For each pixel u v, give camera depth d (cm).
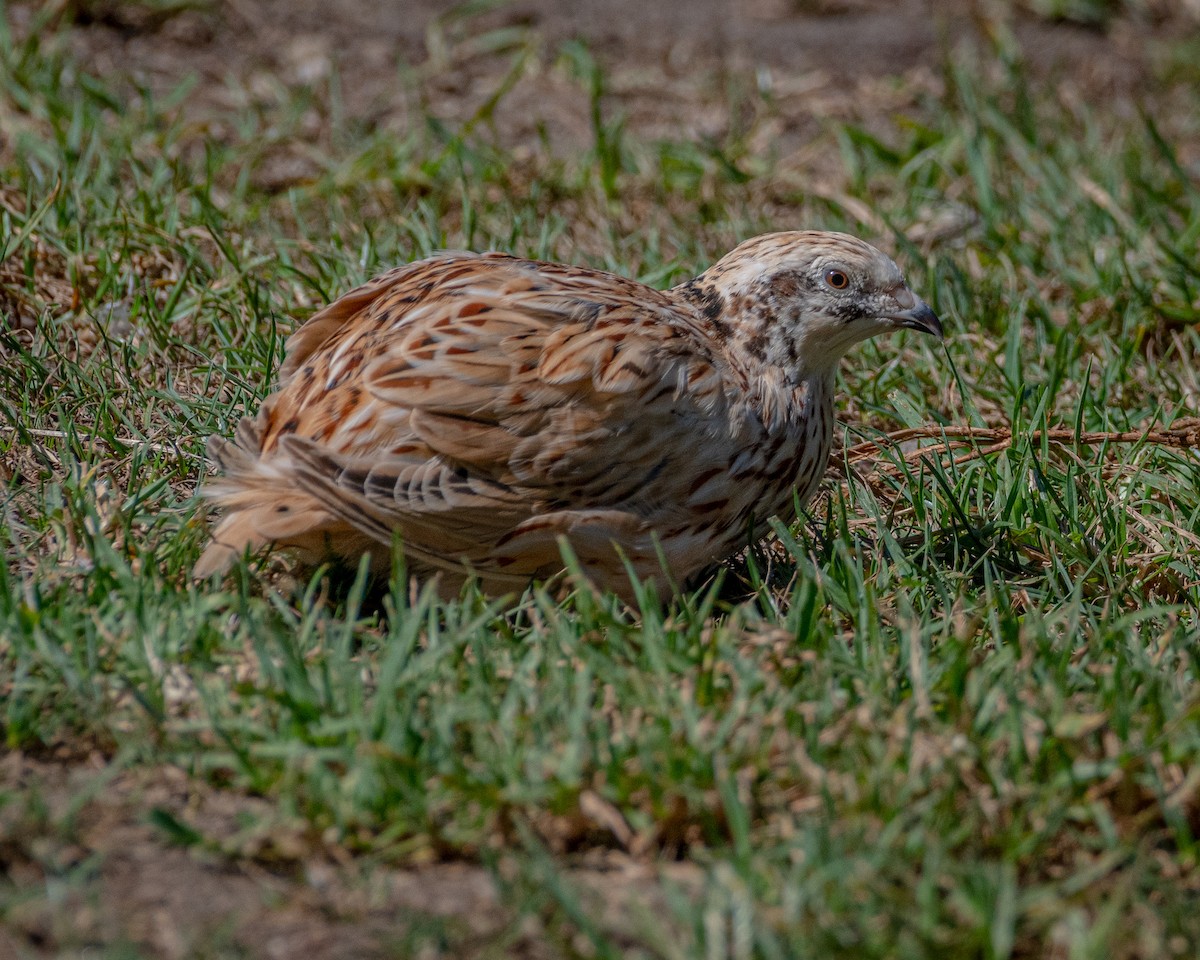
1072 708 700
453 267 856
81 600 734
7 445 905
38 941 556
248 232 1240
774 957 540
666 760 642
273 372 989
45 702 678
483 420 775
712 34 1920
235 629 743
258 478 773
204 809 634
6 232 1130
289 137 1459
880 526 865
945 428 1013
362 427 773
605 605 745
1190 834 658
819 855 584
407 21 1852
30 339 1049
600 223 1348
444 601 829
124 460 899
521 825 601
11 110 1398
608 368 789
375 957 560
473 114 1611
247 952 556
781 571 876
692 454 815
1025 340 1209
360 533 793
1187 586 890
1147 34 2105
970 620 761
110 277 1079
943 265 1254
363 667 706
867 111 1736
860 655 734
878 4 2067
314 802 613
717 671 703
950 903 582
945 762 645
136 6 1714
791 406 866
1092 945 552
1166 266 1275
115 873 592
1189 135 1775
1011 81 1819
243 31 1748
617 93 1716
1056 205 1405
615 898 596
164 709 671
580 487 795
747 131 1652
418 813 611
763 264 871
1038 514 931
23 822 600
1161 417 1055
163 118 1452
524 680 693
